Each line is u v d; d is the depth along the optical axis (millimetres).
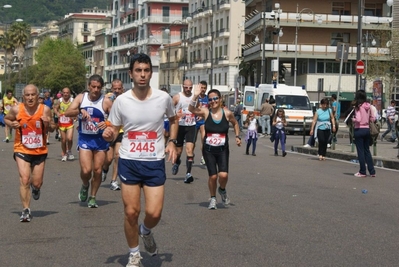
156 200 7605
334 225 10758
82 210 11961
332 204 13016
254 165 21297
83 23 161875
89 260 8273
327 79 70938
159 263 8148
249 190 14938
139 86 7633
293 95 45375
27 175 10867
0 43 129250
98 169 12195
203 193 14359
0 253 8625
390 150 26781
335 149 26984
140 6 117000
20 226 10438
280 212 11969
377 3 72062
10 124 10883
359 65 31297
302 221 11078
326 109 23922
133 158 7582
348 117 24625
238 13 84812
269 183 16344
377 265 8141
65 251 8758
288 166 21156
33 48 179750
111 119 7766
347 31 71000
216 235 9867
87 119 12039
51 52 122750
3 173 17750
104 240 9438
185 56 94875
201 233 10000
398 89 60531
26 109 10977
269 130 42000
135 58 7664
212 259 8352
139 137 7613
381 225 10820
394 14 48781
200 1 96312
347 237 9805
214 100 12398
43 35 180750
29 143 10969
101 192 14352
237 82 72062
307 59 70562
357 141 18203
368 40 70250
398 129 24016
